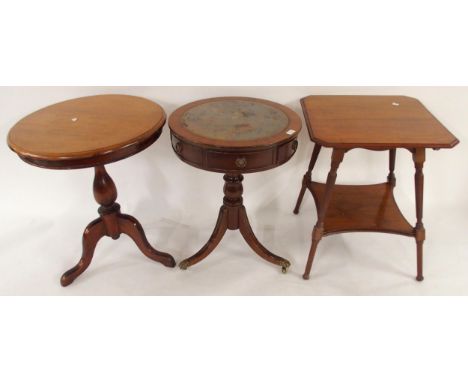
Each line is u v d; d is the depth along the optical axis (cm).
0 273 192
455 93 196
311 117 169
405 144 149
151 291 185
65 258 202
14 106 196
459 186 225
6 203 228
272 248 208
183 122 162
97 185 173
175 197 228
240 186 180
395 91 197
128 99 181
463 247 206
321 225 176
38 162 142
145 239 194
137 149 152
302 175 222
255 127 158
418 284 187
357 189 211
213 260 202
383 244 212
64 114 167
